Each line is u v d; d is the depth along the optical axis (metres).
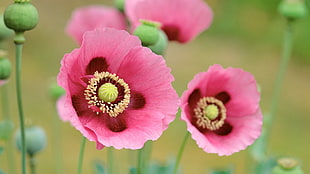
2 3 2.69
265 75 2.92
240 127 1.03
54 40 2.92
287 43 1.26
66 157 2.08
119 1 1.21
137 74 0.99
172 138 2.25
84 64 0.97
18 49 0.95
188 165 2.15
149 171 1.14
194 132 0.98
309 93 2.79
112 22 1.22
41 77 2.57
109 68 0.99
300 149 2.34
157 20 1.14
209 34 3.23
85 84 0.98
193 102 1.03
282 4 1.25
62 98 1.15
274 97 1.26
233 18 3.29
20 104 0.96
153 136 0.96
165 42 1.06
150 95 0.98
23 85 2.47
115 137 0.96
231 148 1.02
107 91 0.98
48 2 3.20
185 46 3.03
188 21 1.15
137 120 0.98
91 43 0.96
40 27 2.99
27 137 1.10
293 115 2.58
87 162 2.07
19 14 0.94
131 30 1.15
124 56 0.98
